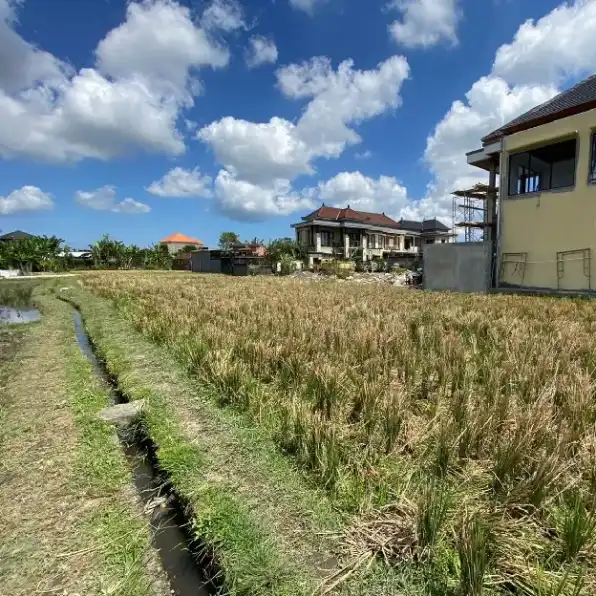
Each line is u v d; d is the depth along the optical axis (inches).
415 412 144.1
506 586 71.7
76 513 100.7
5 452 131.5
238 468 115.0
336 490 101.0
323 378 156.1
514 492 91.3
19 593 76.9
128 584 79.3
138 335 298.2
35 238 1771.7
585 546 76.8
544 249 560.1
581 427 118.0
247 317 298.0
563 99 576.7
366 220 1782.7
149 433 140.3
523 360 171.8
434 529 78.5
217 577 81.6
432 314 301.6
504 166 608.4
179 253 2374.5
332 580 75.4
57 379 208.8
